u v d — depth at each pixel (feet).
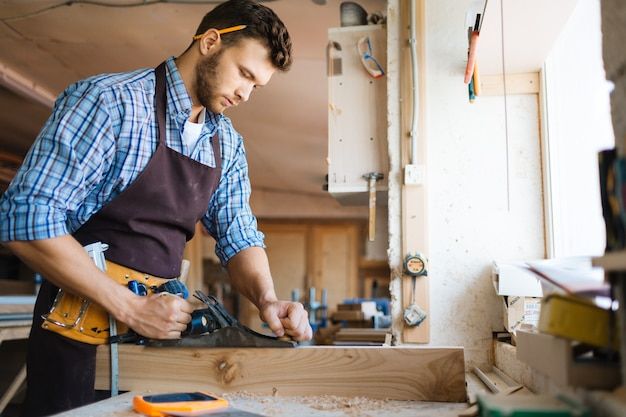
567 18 4.61
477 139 6.03
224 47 4.70
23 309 10.73
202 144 5.08
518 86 6.00
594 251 4.70
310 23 8.78
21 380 9.61
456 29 6.15
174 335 4.18
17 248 4.07
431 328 5.88
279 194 23.67
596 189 4.63
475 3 6.00
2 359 10.78
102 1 8.89
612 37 2.58
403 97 6.13
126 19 9.43
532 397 2.56
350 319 12.71
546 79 5.87
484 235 5.93
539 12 4.47
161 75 4.87
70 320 4.40
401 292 5.92
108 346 4.36
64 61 11.59
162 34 9.89
